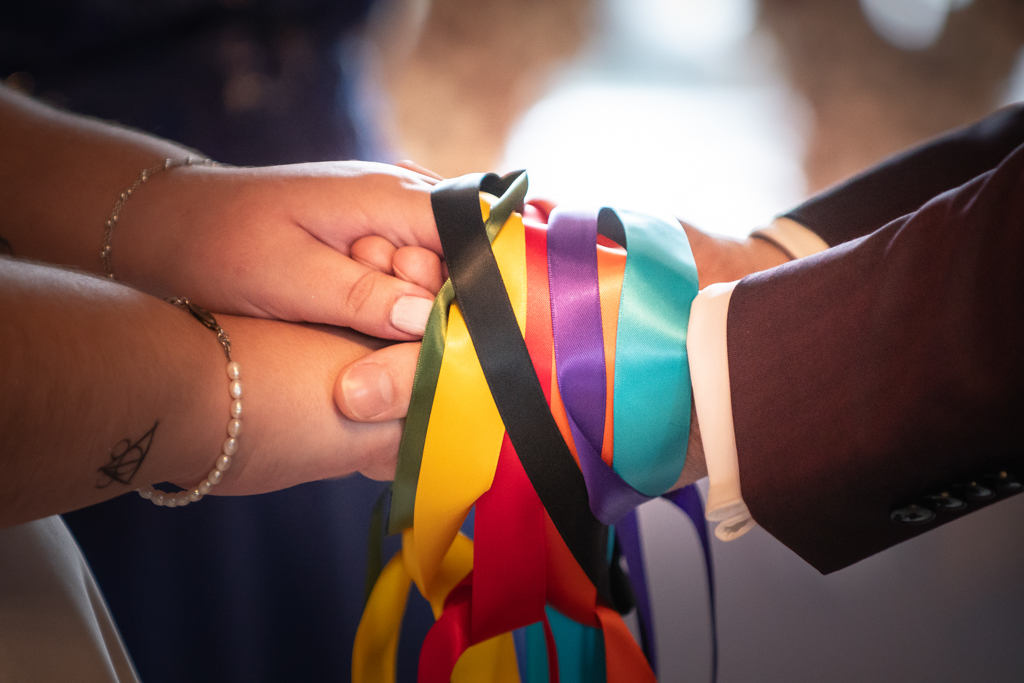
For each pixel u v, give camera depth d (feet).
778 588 2.80
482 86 8.87
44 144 1.99
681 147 7.50
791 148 7.47
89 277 1.66
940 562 2.78
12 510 1.56
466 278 1.77
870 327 1.65
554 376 1.78
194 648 2.50
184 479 1.70
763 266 2.03
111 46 2.72
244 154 2.84
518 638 2.36
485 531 1.78
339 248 1.89
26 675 1.63
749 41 10.16
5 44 2.67
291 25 2.81
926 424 1.62
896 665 2.52
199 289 1.88
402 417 1.81
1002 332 1.56
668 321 1.78
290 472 1.77
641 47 10.10
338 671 2.58
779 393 1.69
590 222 1.84
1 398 1.51
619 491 1.77
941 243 1.61
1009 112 2.08
